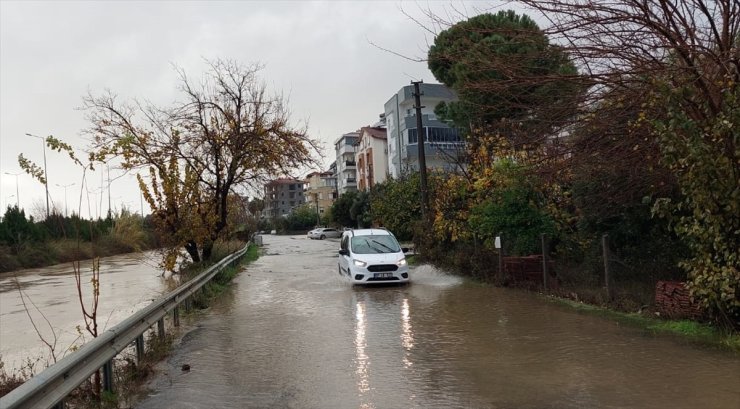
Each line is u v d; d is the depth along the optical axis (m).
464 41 8.08
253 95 20.62
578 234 13.56
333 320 10.02
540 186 13.39
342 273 17.83
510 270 13.49
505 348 7.34
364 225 58.00
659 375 5.85
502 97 8.86
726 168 6.75
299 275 19.38
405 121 50.75
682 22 7.22
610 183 10.55
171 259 19.75
